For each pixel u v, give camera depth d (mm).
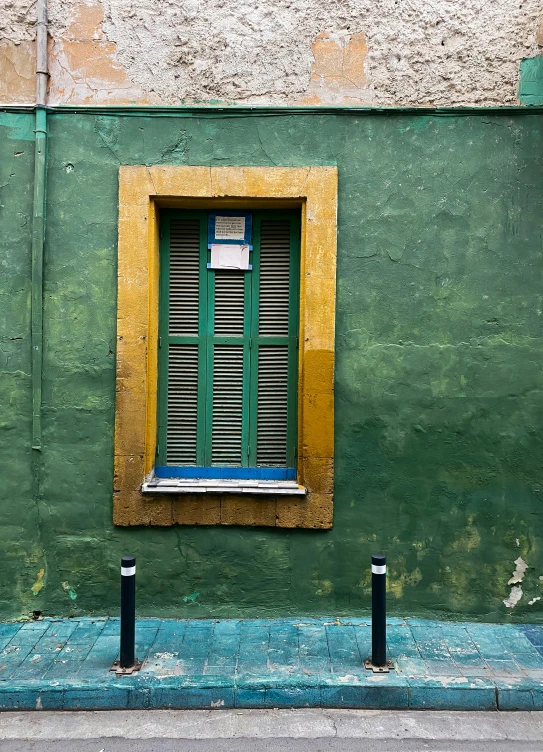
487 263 4363
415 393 4387
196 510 4367
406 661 3777
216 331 4590
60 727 3314
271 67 4375
